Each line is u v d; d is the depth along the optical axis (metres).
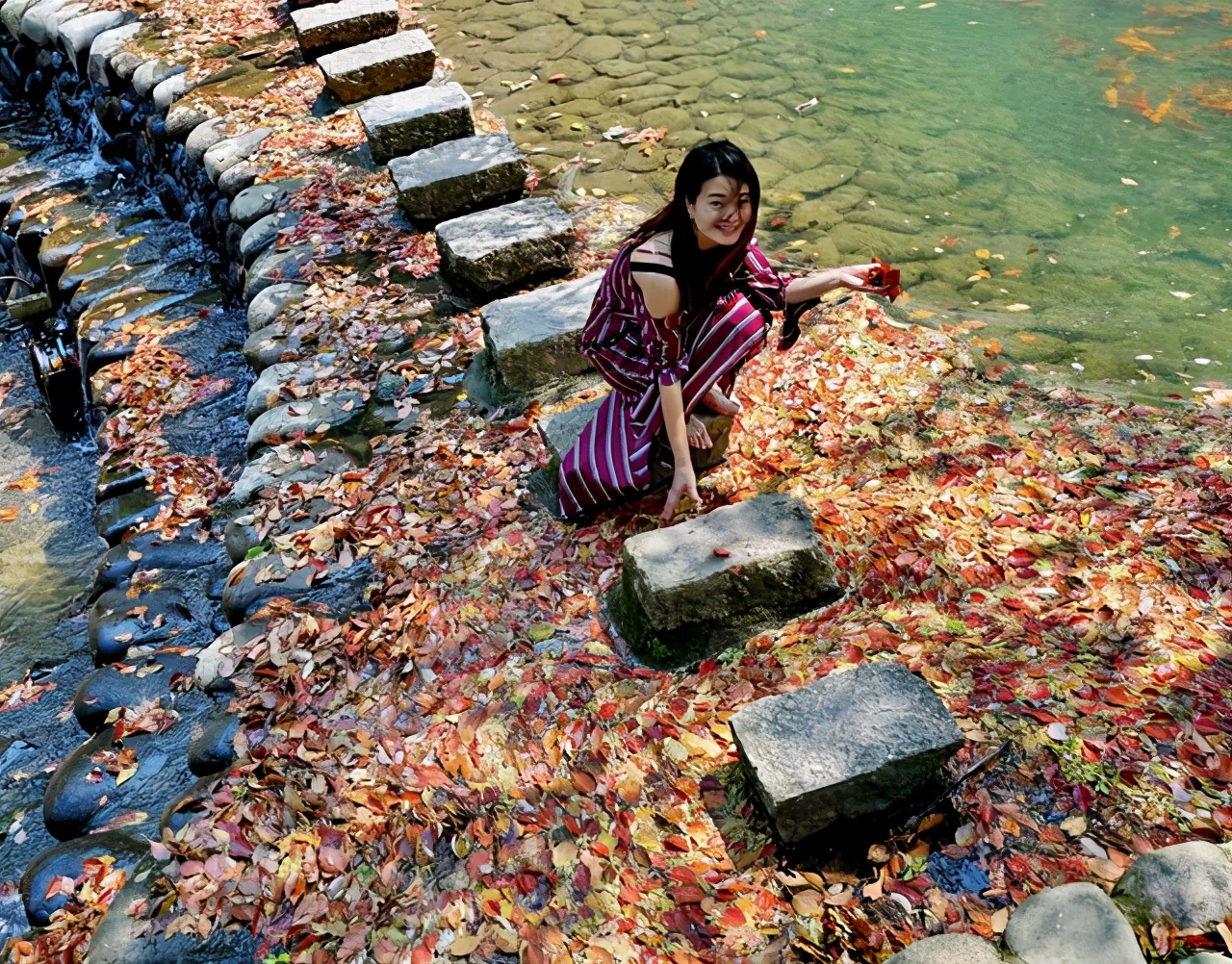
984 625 2.79
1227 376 3.59
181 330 5.65
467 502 3.51
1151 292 4.04
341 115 6.04
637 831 2.46
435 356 4.22
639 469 3.16
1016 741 2.45
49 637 4.63
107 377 5.38
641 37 6.51
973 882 2.23
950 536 3.07
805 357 3.85
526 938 2.27
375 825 2.55
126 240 6.70
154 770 3.05
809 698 2.45
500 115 5.80
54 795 3.06
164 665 3.42
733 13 6.63
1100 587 2.84
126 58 7.16
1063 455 3.32
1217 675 2.54
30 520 5.51
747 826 2.43
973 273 4.25
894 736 2.33
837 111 5.45
